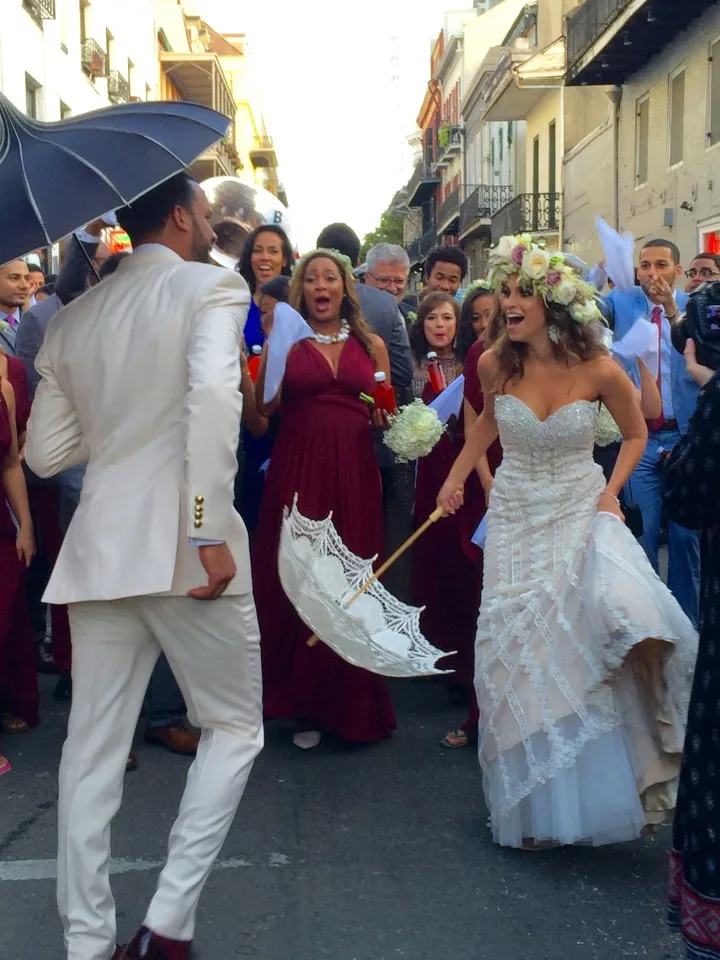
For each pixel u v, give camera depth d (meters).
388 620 4.26
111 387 3.00
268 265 5.88
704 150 18.23
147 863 3.87
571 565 3.88
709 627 2.71
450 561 5.51
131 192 2.89
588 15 21.39
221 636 3.02
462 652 5.52
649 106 20.91
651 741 3.83
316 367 4.93
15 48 18.84
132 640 3.05
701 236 18.41
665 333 5.89
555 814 3.77
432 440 5.04
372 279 7.00
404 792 4.52
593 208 24.77
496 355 4.08
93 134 3.00
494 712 3.94
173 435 2.99
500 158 37.78
